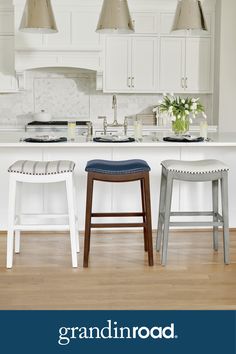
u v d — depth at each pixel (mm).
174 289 4141
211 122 7984
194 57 7785
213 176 4652
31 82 8164
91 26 7562
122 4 5094
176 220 5617
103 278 4375
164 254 4676
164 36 7727
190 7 5195
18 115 8195
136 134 5254
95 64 7617
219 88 7578
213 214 4973
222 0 7449
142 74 7773
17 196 5031
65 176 4516
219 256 4961
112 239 5488
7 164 5426
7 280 4316
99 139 5051
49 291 4086
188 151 5492
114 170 4594
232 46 7520
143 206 5141
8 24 7707
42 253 5031
